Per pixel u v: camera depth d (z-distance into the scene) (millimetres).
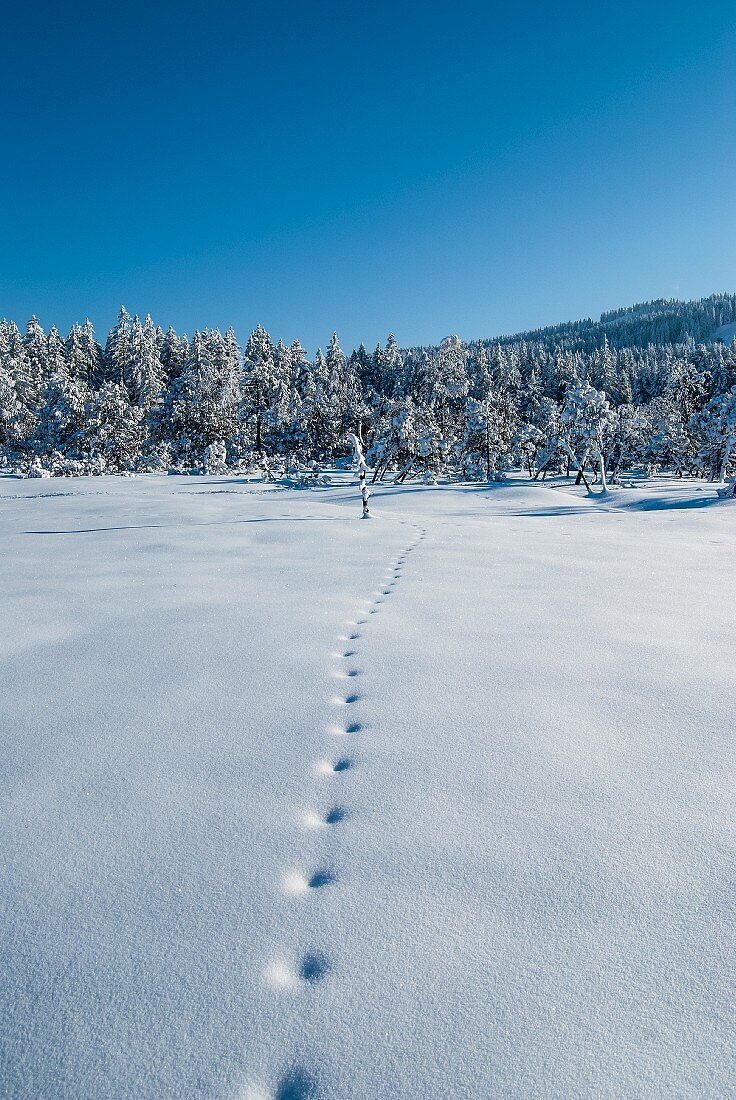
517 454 68062
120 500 25969
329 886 1911
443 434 63250
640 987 1519
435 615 5008
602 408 52781
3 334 76188
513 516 19391
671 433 66062
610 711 3098
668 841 2070
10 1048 1417
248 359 78312
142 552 8797
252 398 68875
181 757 2734
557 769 2549
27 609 5305
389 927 1734
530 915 1762
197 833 2195
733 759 2598
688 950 1623
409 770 2578
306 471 57531
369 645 4230
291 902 1846
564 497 33625
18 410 60281
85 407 58031
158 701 3342
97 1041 1428
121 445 57844
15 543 10141
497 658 3912
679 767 2543
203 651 4148
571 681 3504
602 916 1749
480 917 1759
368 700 3303
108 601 5586
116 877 1975
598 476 54688
